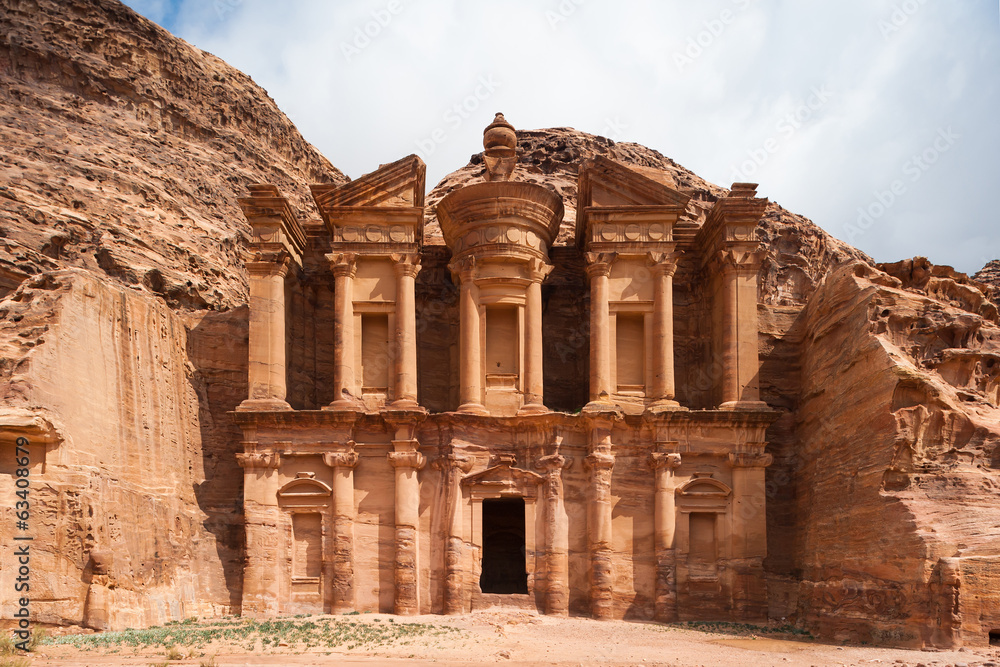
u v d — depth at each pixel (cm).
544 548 3575
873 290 3412
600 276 3806
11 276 3497
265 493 3572
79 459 2873
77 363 2981
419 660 2555
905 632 2745
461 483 3609
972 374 3262
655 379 3756
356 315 3828
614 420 3650
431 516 3616
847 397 3394
